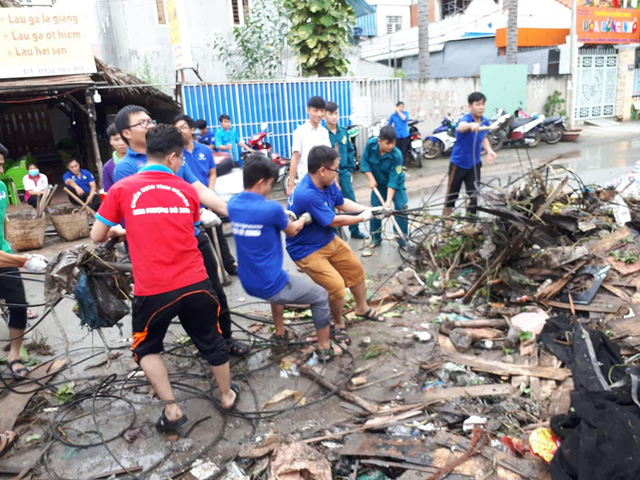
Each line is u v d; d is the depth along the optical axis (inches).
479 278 190.1
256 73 562.6
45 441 130.0
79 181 352.2
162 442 127.6
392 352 162.1
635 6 808.9
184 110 462.3
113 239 139.3
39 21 348.8
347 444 121.3
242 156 442.0
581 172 428.1
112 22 597.6
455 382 145.2
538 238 194.1
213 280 155.3
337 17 502.9
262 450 121.7
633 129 724.7
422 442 120.3
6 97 420.8
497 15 809.5
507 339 159.9
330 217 154.9
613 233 211.5
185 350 172.9
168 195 118.9
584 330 148.6
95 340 182.1
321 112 247.0
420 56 684.7
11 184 460.1
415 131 534.3
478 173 260.1
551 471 103.3
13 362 158.4
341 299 163.0
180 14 430.9
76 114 572.4
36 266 134.2
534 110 706.2
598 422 105.0
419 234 257.0
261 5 551.8
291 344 165.2
